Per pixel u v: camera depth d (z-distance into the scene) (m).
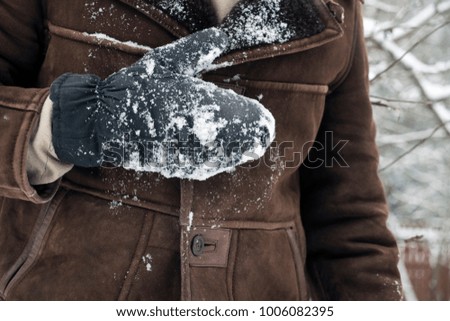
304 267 1.58
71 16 1.36
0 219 1.41
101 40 1.35
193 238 1.37
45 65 1.39
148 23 1.35
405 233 5.14
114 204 1.36
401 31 4.32
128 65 1.34
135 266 1.35
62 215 1.36
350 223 1.61
